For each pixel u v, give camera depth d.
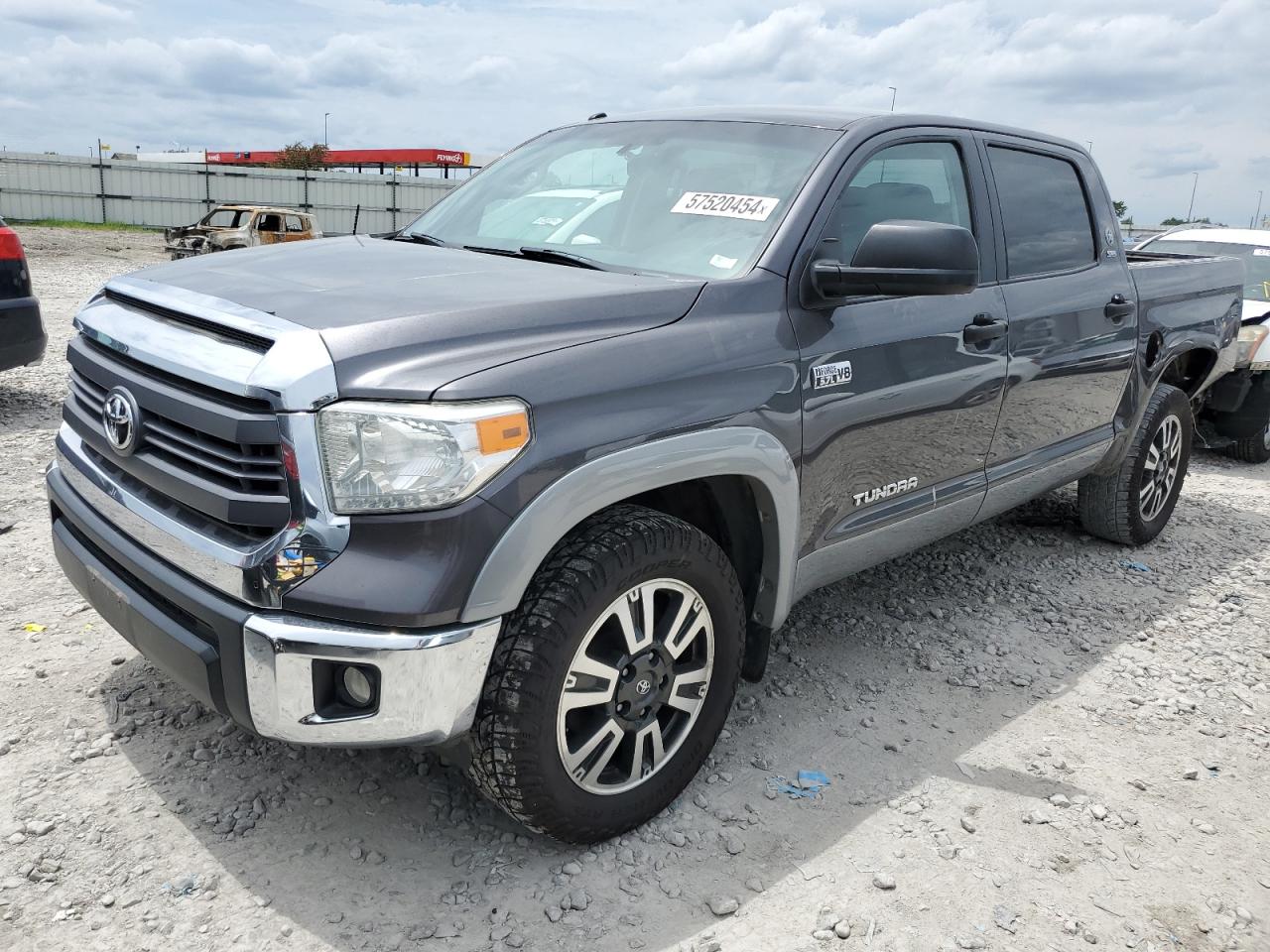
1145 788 2.97
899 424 3.16
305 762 2.81
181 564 2.27
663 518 2.46
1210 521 5.87
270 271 2.66
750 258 2.82
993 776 2.98
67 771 2.70
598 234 3.10
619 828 2.54
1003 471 3.83
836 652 3.73
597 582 2.29
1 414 6.47
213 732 2.91
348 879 2.37
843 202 3.02
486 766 2.29
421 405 2.07
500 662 2.23
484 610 2.13
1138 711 3.45
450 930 2.23
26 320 6.13
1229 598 4.57
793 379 2.73
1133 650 3.94
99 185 36.19
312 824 2.55
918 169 3.38
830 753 3.04
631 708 2.49
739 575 2.94
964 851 2.62
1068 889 2.51
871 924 2.33
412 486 2.06
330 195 37.69
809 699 3.36
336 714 2.13
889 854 2.59
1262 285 8.20
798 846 2.59
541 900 2.34
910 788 2.89
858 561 3.24
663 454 2.38
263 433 2.08
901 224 2.70
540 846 2.53
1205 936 2.38
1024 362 3.71
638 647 2.44
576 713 2.43
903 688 3.48
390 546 2.08
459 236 3.37
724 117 3.40
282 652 2.07
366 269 2.71
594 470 2.25
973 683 3.55
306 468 2.05
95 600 2.60
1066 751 3.15
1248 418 7.33
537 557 2.18
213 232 20.47
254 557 2.10
